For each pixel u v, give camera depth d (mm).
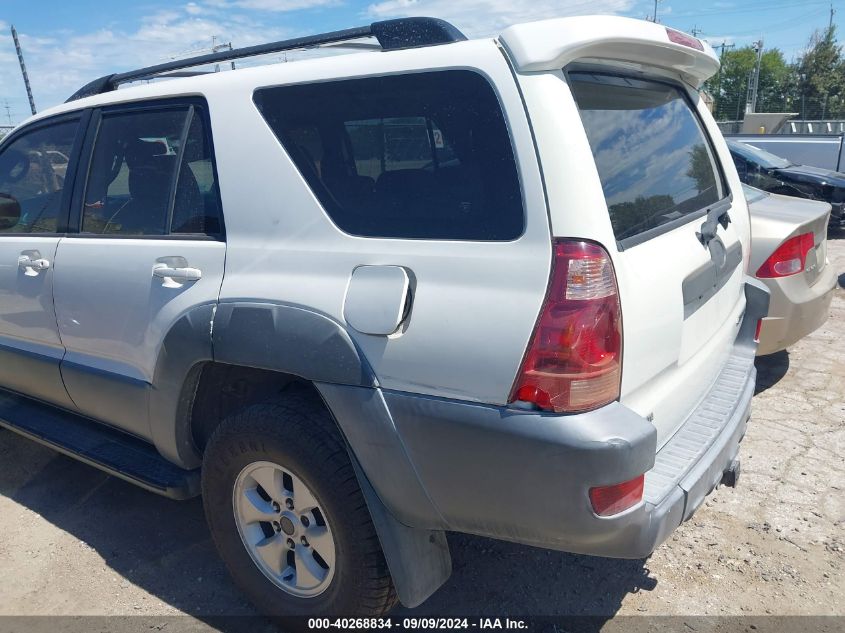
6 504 3611
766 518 3260
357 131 2260
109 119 3074
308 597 2494
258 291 2365
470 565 3006
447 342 1995
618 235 2088
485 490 2010
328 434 2281
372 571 2266
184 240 2664
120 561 3104
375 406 2111
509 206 1980
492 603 2771
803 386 4727
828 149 11422
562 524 1939
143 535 3293
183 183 2719
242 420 2422
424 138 2133
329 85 2330
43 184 3354
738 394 2762
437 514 2141
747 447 3912
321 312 2207
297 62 2482
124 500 3605
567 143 1943
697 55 2635
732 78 79562
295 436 2287
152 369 2756
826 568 2912
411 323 2057
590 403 1913
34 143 3439
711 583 2844
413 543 2264
